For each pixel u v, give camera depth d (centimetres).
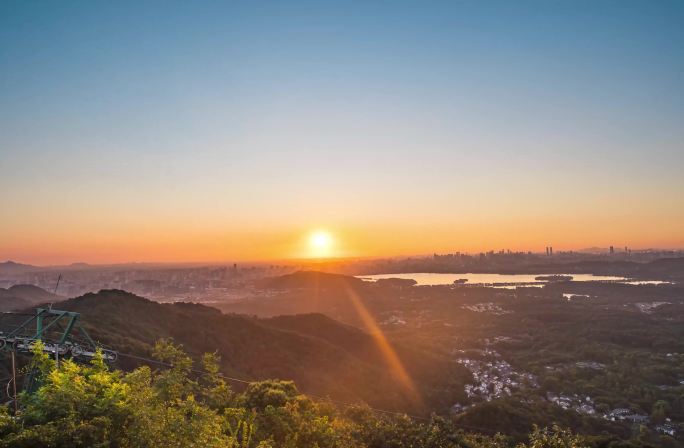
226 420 1920
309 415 2461
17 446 1022
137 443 1120
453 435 2366
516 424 6034
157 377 1802
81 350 2845
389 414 6159
